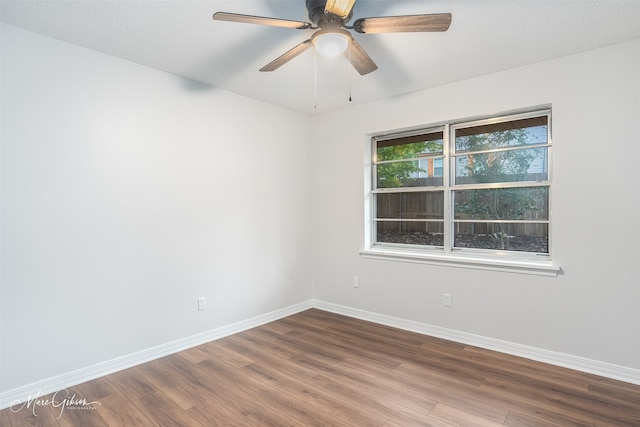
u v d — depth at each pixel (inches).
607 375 97.4
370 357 112.4
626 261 95.0
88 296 98.6
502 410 82.1
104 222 101.6
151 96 111.6
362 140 150.2
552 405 84.0
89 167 98.6
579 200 101.3
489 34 89.3
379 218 153.6
